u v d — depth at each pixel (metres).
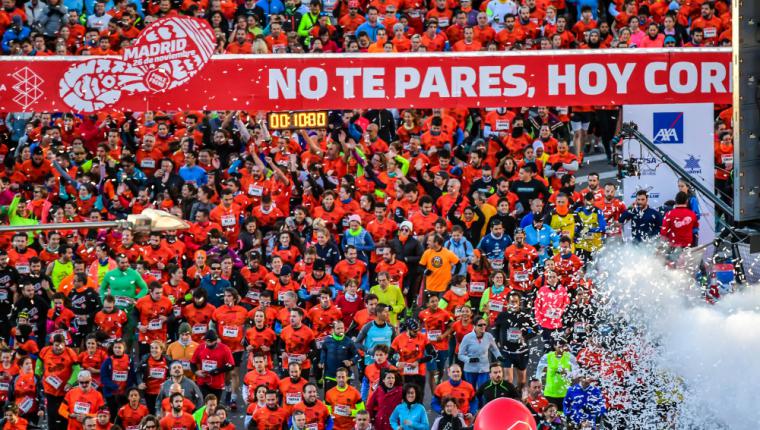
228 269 62.62
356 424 54.81
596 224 66.75
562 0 87.31
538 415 54.97
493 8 85.38
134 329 62.72
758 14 30.98
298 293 63.44
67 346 60.84
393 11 84.25
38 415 60.69
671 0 86.62
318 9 84.88
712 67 68.94
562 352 55.88
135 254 65.69
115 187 71.94
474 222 68.94
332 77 70.62
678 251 64.12
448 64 70.62
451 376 56.12
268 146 71.06
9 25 85.38
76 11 84.81
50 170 73.88
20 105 71.12
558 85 70.38
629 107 69.38
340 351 58.31
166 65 70.88
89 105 71.25
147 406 58.94
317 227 65.69
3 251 64.75
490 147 75.12
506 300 59.59
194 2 85.12
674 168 64.31
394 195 70.94
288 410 56.66
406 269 64.94
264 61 70.62
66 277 64.06
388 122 75.94
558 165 72.81
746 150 31.33
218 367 59.00
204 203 68.44
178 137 74.19
